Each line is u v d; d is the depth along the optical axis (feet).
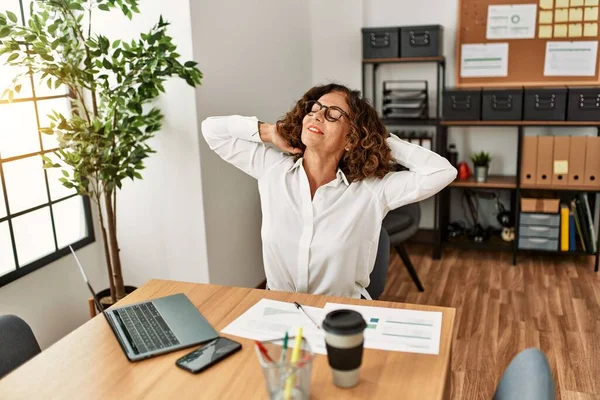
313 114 6.33
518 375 4.32
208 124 7.22
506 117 12.83
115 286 9.51
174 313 5.62
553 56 13.52
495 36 13.70
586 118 12.37
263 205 6.89
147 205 10.42
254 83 11.69
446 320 5.38
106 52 8.09
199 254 10.37
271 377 4.07
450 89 13.38
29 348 5.62
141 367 4.75
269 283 6.97
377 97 14.83
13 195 8.90
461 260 13.74
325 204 6.55
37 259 9.16
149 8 9.52
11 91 7.72
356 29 14.51
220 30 10.30
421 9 14.16
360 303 5.78
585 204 12.86
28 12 8.94
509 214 14.14
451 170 6.41
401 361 4.71
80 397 4.37
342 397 4.25
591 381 8.48
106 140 8.14
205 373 4.63
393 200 6.59
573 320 10.48
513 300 11.41
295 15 13.70
